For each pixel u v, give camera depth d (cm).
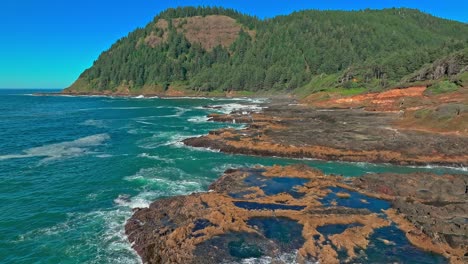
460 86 7844
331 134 5134
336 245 1978
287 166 3453
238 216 2297
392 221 2291
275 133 5350
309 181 3089
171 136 5731
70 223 2381
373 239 2059
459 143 4319
